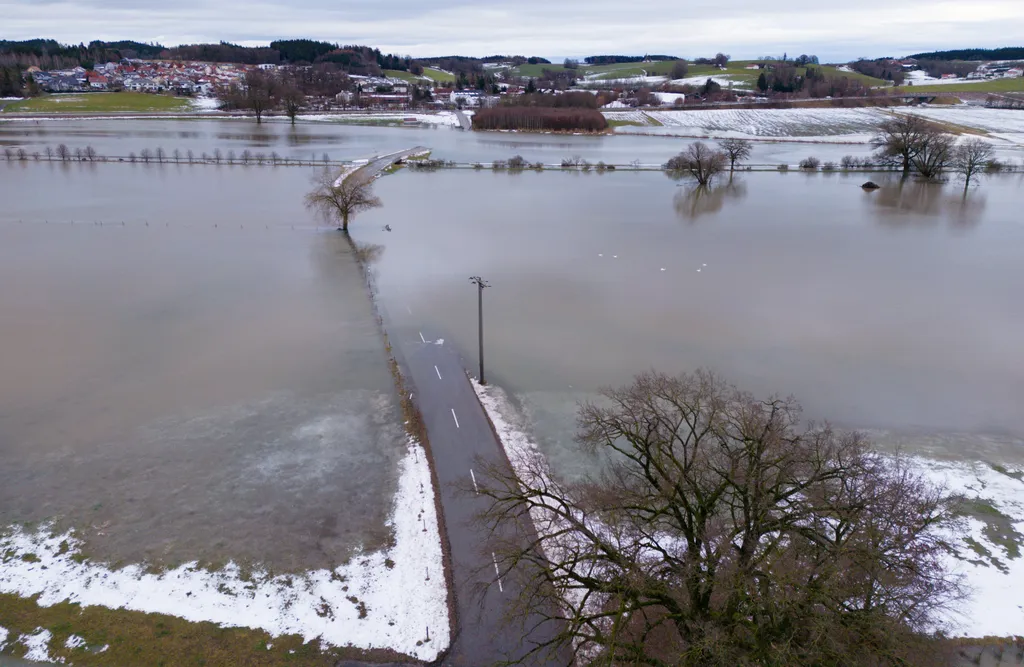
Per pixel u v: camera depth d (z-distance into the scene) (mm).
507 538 28922
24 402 40312
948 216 98250
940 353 49156
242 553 28703
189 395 41719
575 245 79875
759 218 96438
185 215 94000
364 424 38719
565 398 42125
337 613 25859
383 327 53406
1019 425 39562
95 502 31656
